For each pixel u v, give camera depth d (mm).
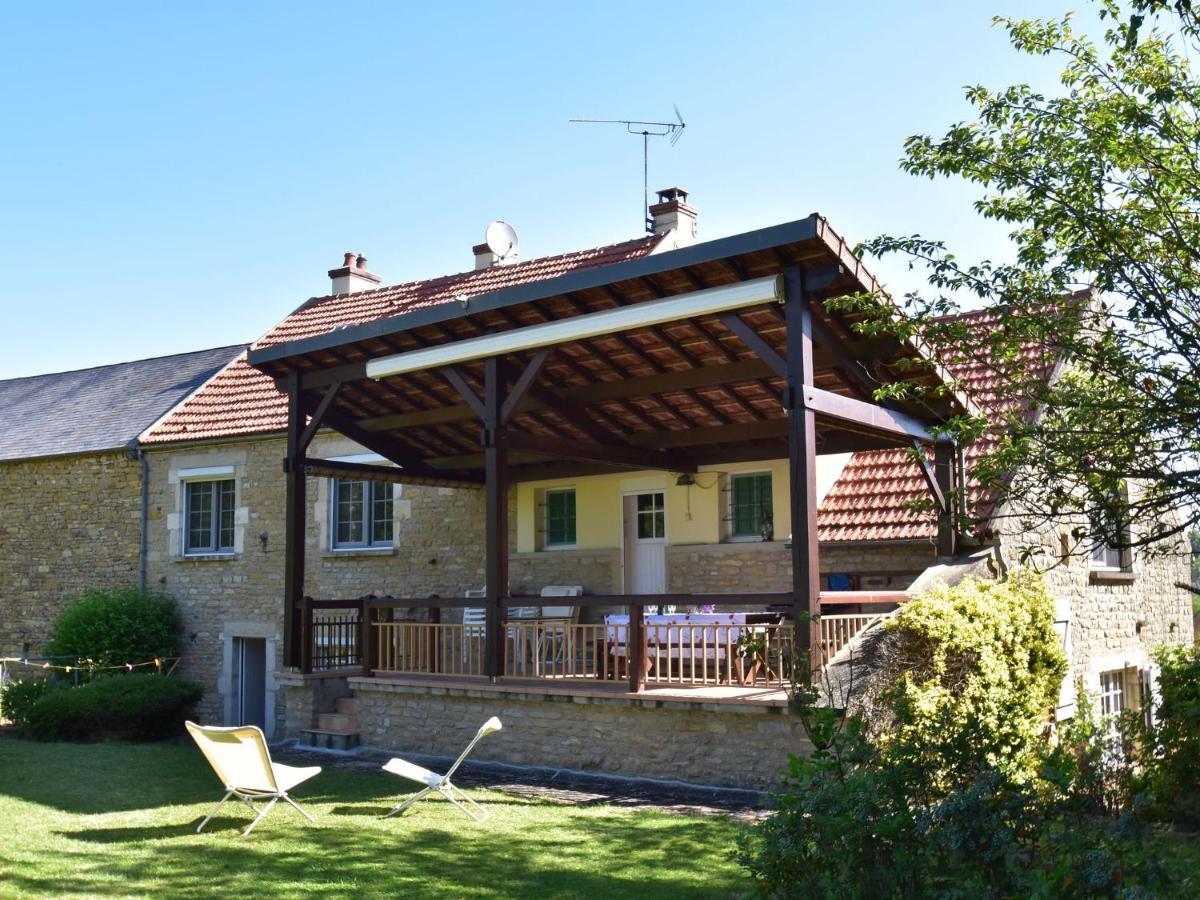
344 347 11867
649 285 9844
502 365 11000
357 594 16297
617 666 10570
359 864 6898
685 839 7547
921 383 10570
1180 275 6914
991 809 4590
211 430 17406
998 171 7324
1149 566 15906
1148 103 6957
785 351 10602
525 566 15516
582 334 9875
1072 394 7004
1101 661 13898
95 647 16328
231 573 17047
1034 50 7543
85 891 6176
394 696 11742
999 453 6969
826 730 5160
